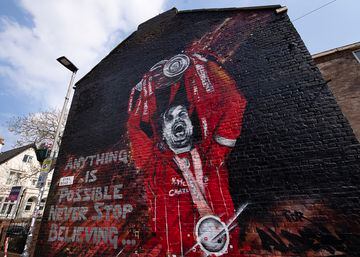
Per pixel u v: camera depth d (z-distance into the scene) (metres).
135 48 8.13
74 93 8.93
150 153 5.57
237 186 4.21
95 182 6.08
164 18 8.06
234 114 4.87
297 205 3.61
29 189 22.77
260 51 5.32
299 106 4.28
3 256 8.73
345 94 5.14
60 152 7.46
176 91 6.04
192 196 4.56
